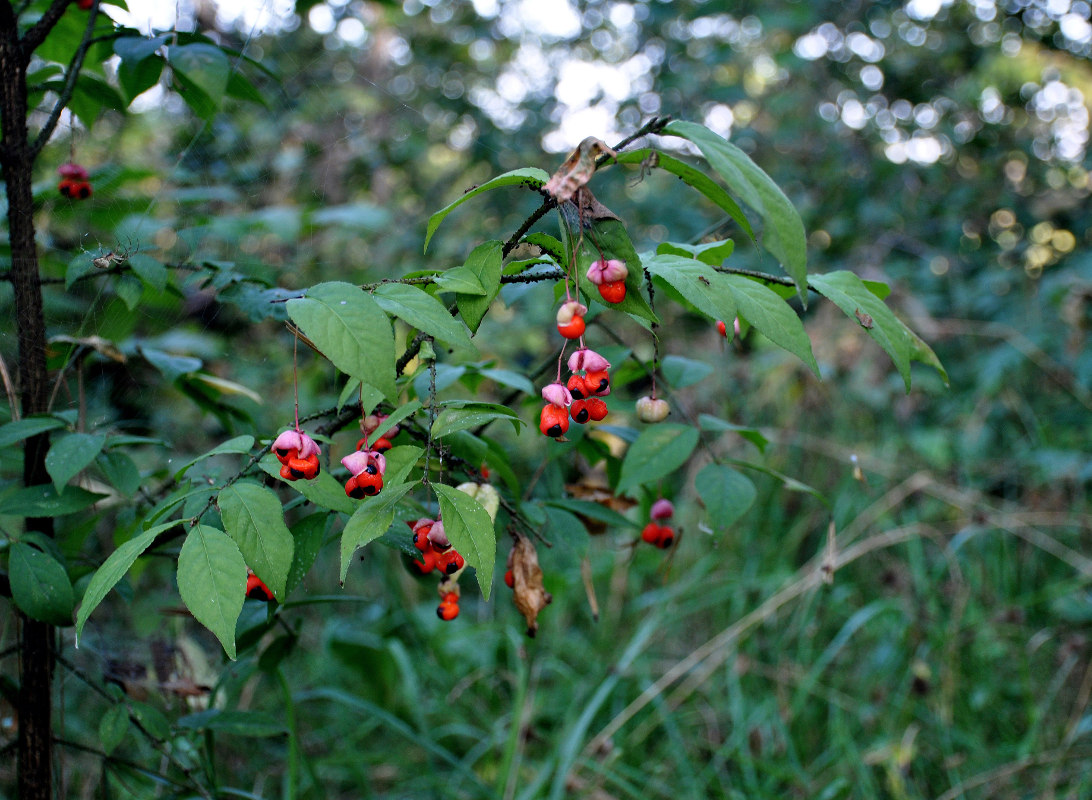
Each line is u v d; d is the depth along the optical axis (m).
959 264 5.21
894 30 6.11
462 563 1.37
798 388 4.16
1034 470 3.86
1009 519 3.32
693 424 1.83
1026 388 4.39
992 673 3.09
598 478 2.11
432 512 1.56
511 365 4.40
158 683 2.10
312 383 3.63
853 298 1.40
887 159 5.70
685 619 3.61
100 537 2.56
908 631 3.16
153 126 3.32
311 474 1.22
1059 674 2.98
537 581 1.55
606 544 3.94
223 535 1.14
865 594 3.50
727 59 5.66
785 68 5.61
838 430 4.08
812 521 3.88
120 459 1.62
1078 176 5.52
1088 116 5.59
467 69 6.44
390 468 1.22
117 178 2.10
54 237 2.39
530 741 3.06
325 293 1.14
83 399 1.77
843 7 5.98
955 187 5.57
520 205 5.40
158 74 1.72
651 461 1.71
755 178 1.11
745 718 3.01
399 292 1.22
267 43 4.81
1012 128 5.76
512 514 1.57
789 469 4.01
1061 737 2.82
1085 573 3.23
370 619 3.54
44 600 1.41
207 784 2.02
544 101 5.92
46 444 1.68
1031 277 4.74
